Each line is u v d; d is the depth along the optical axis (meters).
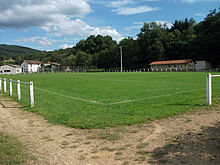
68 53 184.75
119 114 8.23
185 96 12.10
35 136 6.20
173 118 7.47
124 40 114.00
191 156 4.34
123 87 18.53
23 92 17.00
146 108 9.11
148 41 96.38
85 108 9.68
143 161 4.26
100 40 163.88
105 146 5.20
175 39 90.75
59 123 7.48
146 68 97.88
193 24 106.88
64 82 26.73
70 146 5.31
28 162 4.43
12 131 6.76
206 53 77.12
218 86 16.98
